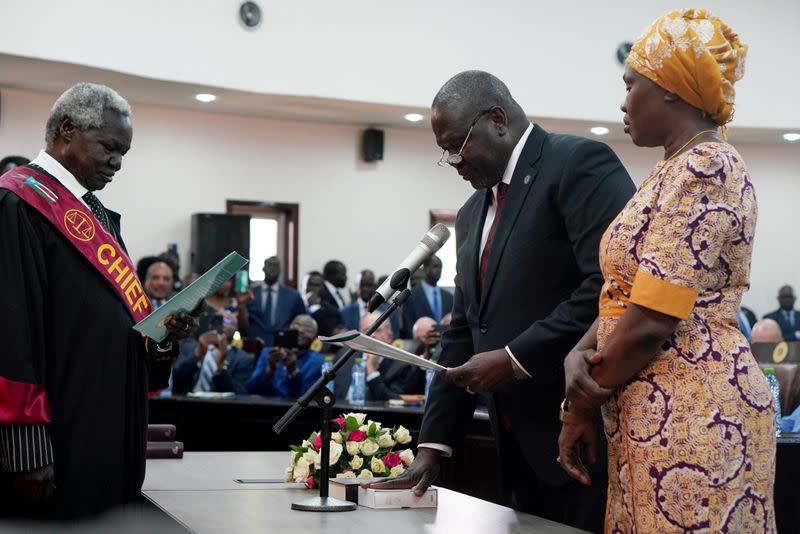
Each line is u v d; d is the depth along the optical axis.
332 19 10.25
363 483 2.58
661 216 1.94
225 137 11.21
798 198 12.85
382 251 11.84
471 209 3.04
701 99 2.01
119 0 9.18
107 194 10.64
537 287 2.73
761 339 7.24
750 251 1.99
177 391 7.05
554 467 2.67
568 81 10.97
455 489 4.84
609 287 2.08
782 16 11.57
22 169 3.02
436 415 2.82
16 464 2.77
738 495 1.92
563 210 2.70
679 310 1.91
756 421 1.95
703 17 2.04
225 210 11.16
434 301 10.26
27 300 2.86
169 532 2.38
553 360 2.58
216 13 9.75
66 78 9.48
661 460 1.94
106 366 2.96
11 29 8.60
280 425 2.50
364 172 11.80
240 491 2.77
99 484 2.91
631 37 11.16
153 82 9.60
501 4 10.83
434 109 2.83
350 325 10.41
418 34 10.56
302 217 11.53
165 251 10.63
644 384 1.98
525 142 2.82
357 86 10.34
